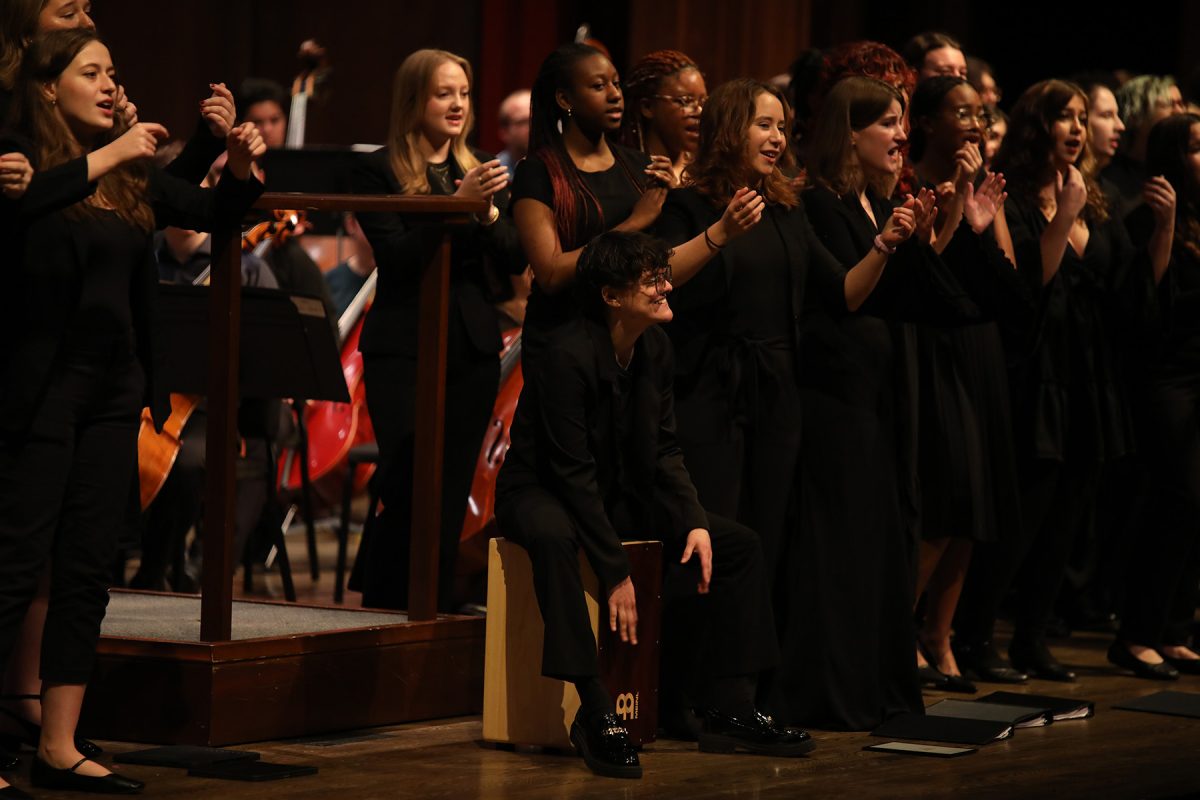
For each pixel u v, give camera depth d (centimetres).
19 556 1060
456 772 1163
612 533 1204
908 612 1391
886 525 1384
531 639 1239
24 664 1184
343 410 2189
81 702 1107
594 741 1173
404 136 1552
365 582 1545
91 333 1078
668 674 1316
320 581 2142
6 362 1066
